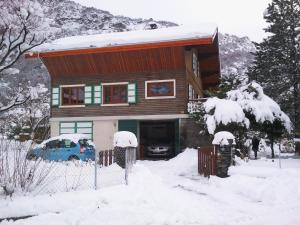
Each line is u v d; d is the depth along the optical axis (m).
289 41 37.28
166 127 30.95
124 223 8.12
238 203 10.74
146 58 26.95
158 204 9.90
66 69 28.97
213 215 9.07
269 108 21.77
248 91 22.53
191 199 11.01
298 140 28.42
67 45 27.52
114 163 16.02
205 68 35.91
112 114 27.95
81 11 174.75
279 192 11.66
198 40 25.02
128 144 16.25
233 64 121.44
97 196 9.77
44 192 10.20
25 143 11.55
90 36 31.64
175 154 26.53
